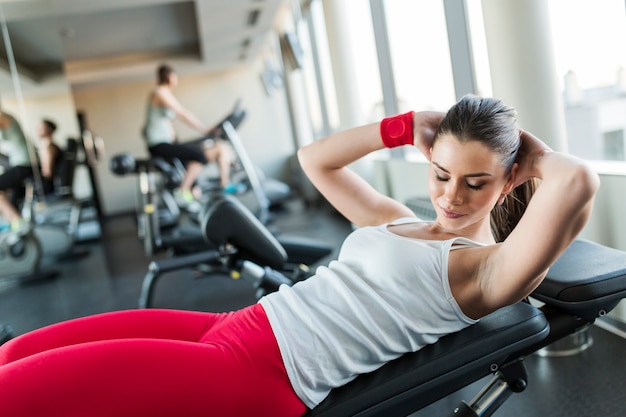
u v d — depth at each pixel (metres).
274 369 0.99
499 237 1.21
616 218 1.90
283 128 9.93
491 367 1.10
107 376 0.92
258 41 7.68
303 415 1.01
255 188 5.44
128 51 8.73
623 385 1.68
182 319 1.18
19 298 4.09
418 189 3.44
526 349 1.15
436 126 1.12
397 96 4.39
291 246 2.90
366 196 1.29
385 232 1.12
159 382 0.93
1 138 4.49
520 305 1.17
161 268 2.85
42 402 0.88
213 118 9.85
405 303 1.03
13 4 4.52
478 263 0.99
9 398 0.88
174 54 8.88
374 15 4.31
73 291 4.08
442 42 3.43
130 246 5.94
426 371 1.03
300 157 1.30
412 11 3.87
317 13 6.50
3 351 1.09
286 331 1.01
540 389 1.74
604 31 2.18
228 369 0.98
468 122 0.95
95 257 5.00
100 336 1.13
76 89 9.67
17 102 4.56
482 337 1.07
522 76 2.10
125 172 5.30
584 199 0.84
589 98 2.34
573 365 1.85
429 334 1.06
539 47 2.09
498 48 2.13
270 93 8.34
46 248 4.62
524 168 0.99
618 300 1.24
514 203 1.16
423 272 1.03
